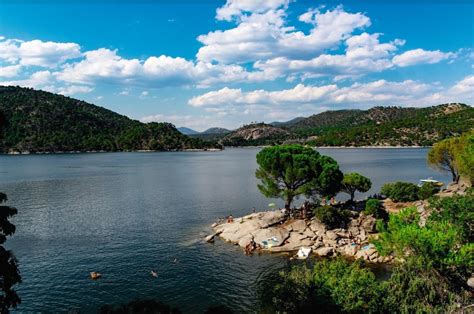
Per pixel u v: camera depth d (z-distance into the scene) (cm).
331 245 5859
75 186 14300
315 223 6456
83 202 10719
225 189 13325
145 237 6888
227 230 6912
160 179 16712
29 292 4509
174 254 5862
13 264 2025
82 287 4650
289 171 6550
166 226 7750
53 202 10712
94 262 5534
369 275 2961
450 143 9138
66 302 4256
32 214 9012
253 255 5725
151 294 4453
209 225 7800
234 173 19375
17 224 7950
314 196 7119
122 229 7519
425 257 3075
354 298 2711
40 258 5722
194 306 4138
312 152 7244
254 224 6788
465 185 8331
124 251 6056
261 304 4122
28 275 5034
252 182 15362
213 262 5472
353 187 8056
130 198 11431
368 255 5378
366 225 6281
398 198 8288
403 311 2666
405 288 2917
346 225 6391
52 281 4838
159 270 5197
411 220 3706
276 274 4953
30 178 17012
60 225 7869
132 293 4475
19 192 12681
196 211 9369
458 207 4022
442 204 4322
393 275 3077
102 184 14950
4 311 1973
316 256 5547
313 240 6053
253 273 5022
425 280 2962
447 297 2962
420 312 2638
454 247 3350
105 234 7125
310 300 2812
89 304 4206
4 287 1986
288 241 6088
